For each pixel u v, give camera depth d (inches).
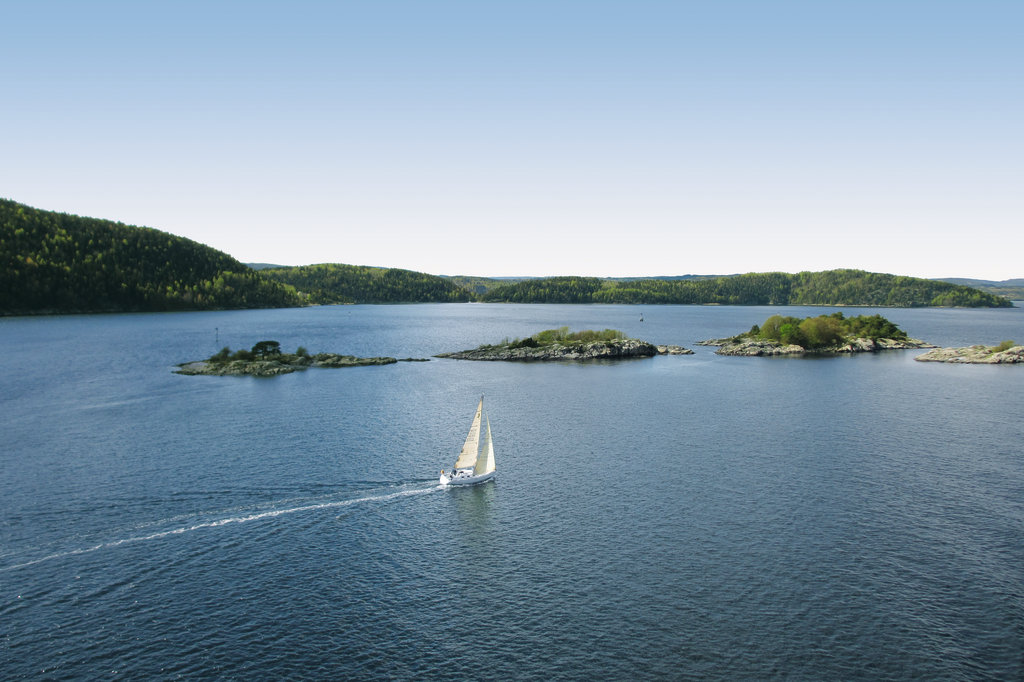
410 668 1643.7
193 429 3791.8
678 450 3403.1
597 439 3631.9
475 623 1828.2
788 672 1633.9
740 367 6811.0
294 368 6432.1
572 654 1700.3
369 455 3267.7
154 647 1707.7
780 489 2807.6
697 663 1668.3
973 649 1716.3
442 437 3644.2
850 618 1850.4
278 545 2273.6
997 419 4143.7
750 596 1958.7
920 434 3737.7
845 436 3693.4
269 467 3061.0
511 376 6112.2
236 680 1590.8
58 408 4384.8
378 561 2167.8
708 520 2485.2
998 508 2593.5
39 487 2770.7
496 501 2677.2
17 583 2000.5
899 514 2536.9
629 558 2187.5
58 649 1694.1
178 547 2247.8
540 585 2021.4
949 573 2085.4
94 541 2282.2
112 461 3132.4
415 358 7623.0
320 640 1747.0
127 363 6624.0
